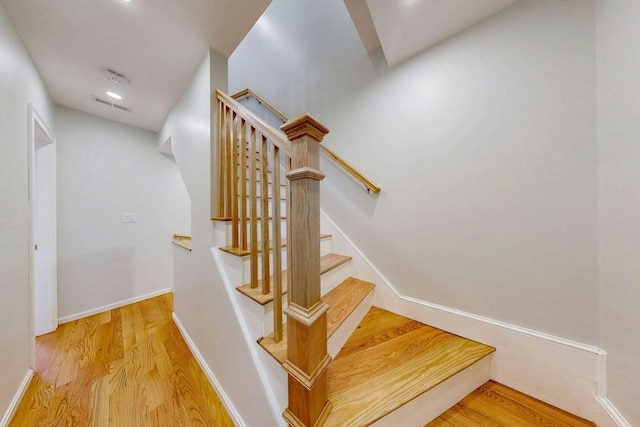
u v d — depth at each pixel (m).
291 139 0.83
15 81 1.32
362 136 1.84
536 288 1.12
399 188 1.63
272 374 0.94
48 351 1.79
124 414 1.24
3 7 1.19
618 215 0.88
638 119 0.79
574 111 1.01
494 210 1.24
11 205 1.27
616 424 0.88
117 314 2.45
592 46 0.96
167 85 1.94
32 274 1.49
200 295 1.64
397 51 1.49
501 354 1.22
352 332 1.40
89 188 2.44
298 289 0.80
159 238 2.99
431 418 1.01
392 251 1.68
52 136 2.07
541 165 1.09
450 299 1.42
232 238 1.35
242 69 3.18
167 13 1.29
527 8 1.12
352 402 0.90
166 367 1.62
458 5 1.17
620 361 0.88
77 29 1.36
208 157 1.52
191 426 1.17
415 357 1.18
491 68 1.22
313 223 0.80
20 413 1.24
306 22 2.31
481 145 1.27
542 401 1.10
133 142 2.76
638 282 0.80
